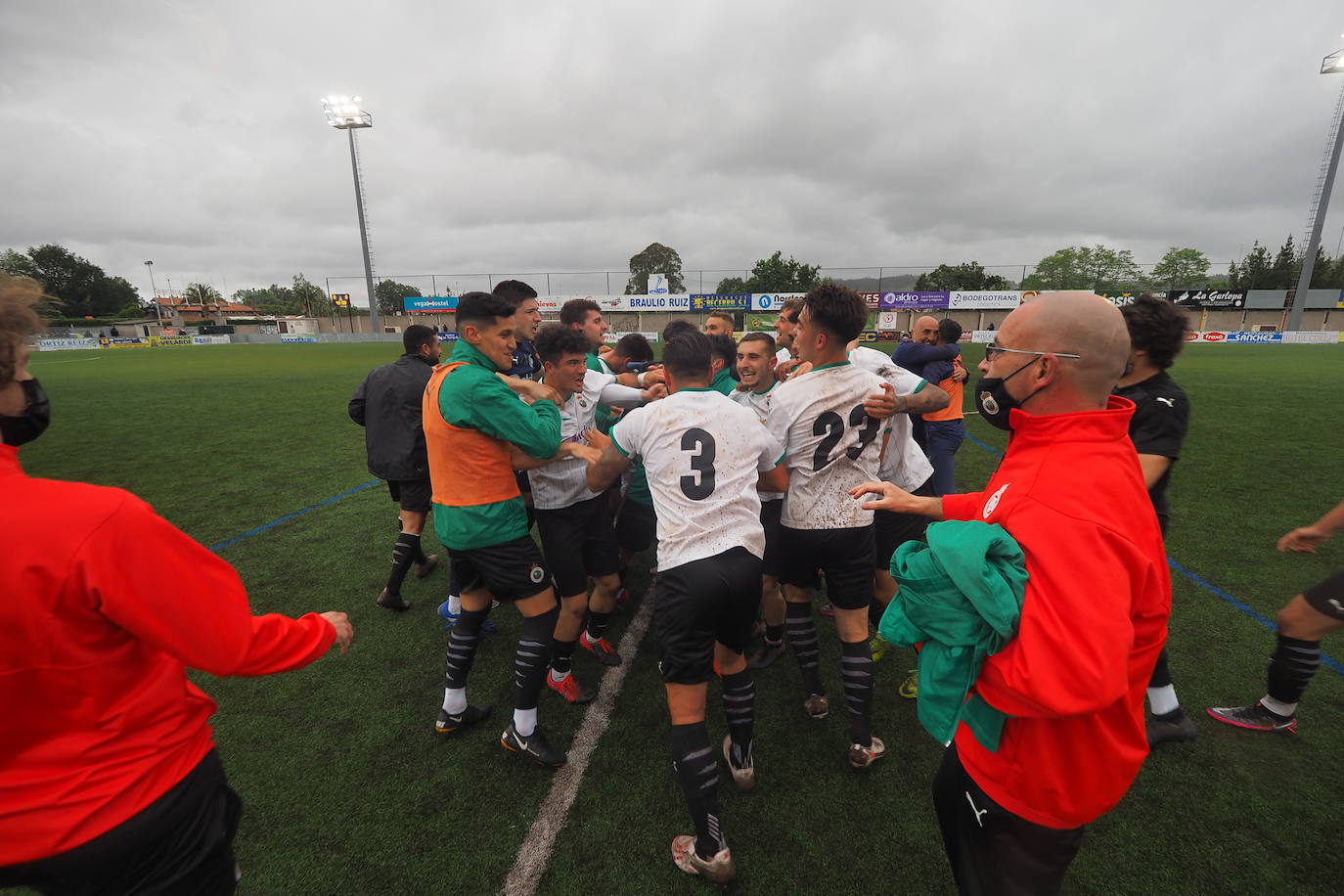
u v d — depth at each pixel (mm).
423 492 3264
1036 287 43000
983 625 923
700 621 1719
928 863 1785
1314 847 1811
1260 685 2604
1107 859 1782
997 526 937
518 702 2146
